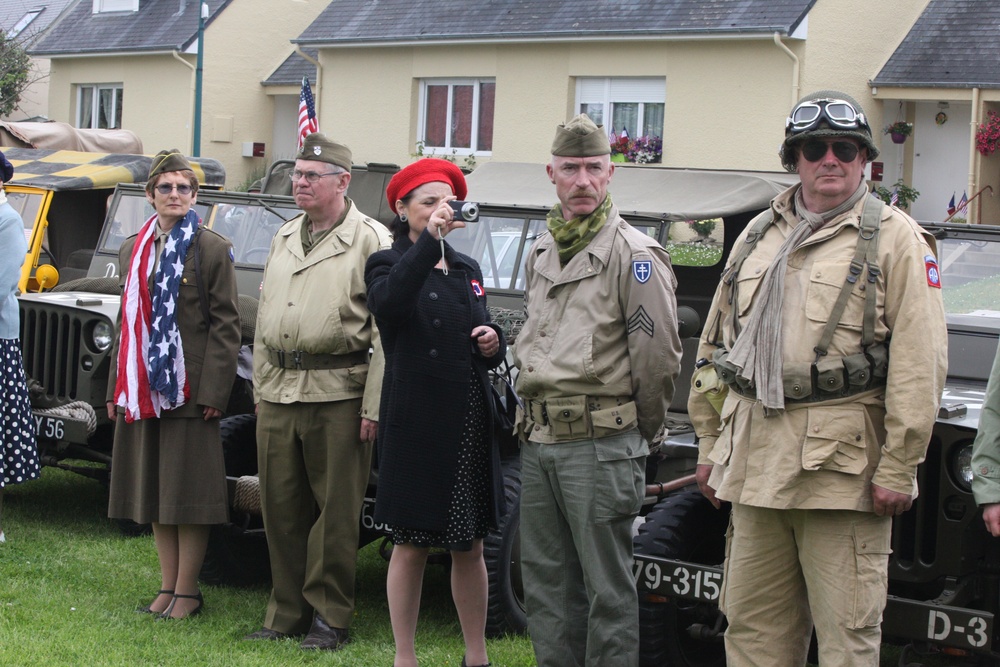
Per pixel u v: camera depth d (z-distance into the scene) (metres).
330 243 4.57
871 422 3.18
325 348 4.50
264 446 4.64
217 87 21.39
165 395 4.73
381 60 18.83
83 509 6.76
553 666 3.81
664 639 4.21
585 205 3.73
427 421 3.94
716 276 6.28
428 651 4.61
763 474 3.22
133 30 22.08
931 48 15.59
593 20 16.52
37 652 4.27
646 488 4.41
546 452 3.76
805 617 3.40
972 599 3.85
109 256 7.86
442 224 3.81
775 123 15.17
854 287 3.17
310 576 4.61
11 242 5.52
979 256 5.18
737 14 15.30
